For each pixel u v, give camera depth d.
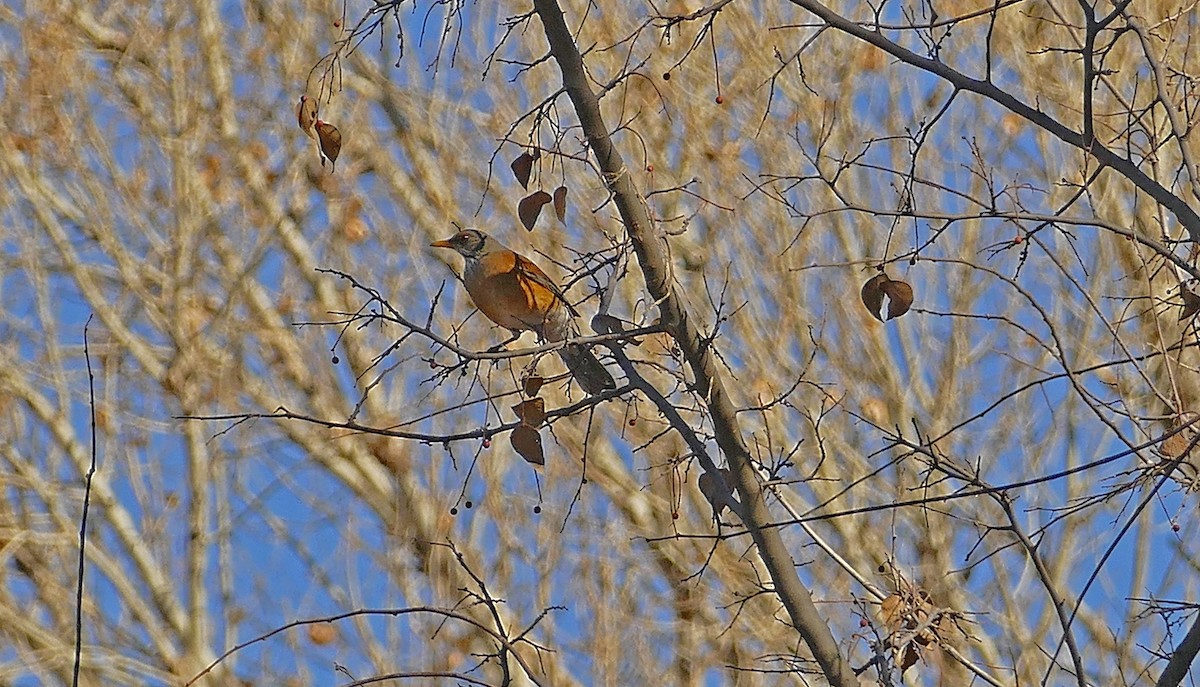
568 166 14.49
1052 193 13.41
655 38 14.47
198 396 14.48
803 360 14.04
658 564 13.31
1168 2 11.96
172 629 13.51
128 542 13.81
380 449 13.68
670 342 10.73
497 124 14.81
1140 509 6.88
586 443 7.98
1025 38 14.42
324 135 7.64
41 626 13.38
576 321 8.95
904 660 7.32
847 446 13.53
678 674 12.70
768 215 14.28
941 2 14.62
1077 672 6.94
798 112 13.50
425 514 13.34
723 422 7.86
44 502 13.95
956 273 14.26
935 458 7.12
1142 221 13.22
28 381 14.40
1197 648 7.02
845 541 13.10
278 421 14.37
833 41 14.64
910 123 14.42
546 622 12.80
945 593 11.80
